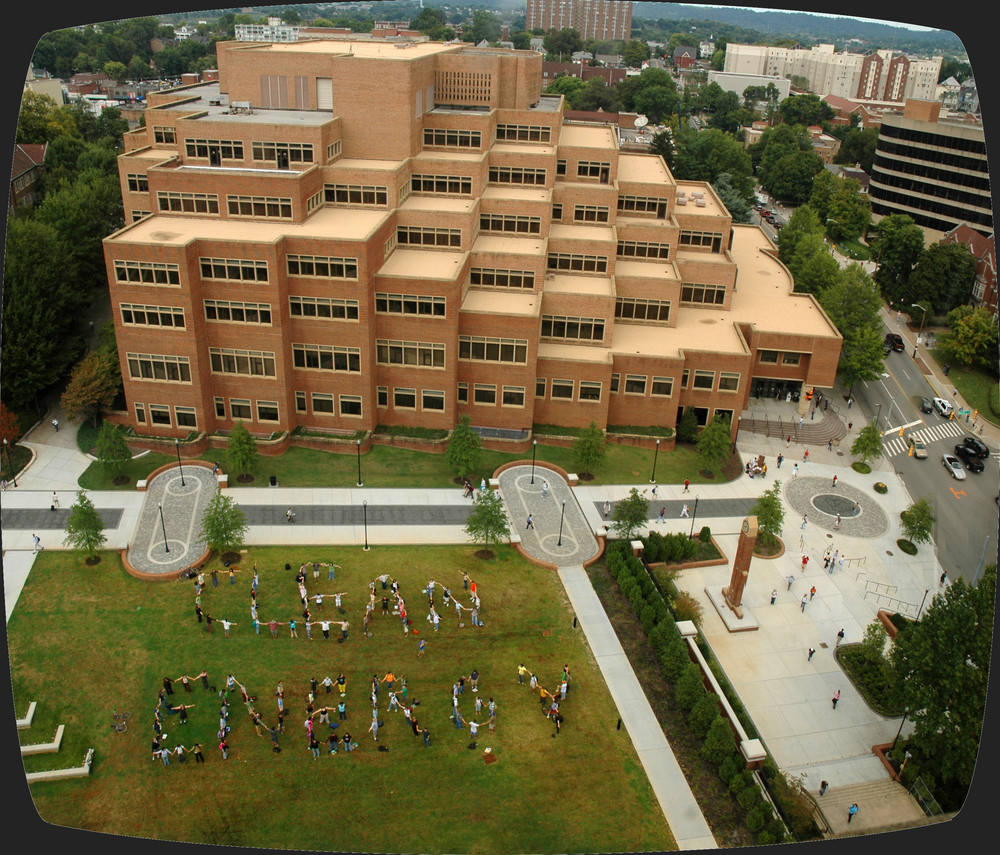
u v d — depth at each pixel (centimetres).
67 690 5053
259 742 4797
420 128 9000
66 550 6253
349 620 5719
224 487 7144
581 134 10669
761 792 4697
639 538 6856
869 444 8138
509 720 5059
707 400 8569
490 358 7988
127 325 7294
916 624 5331
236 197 7656
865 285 9781
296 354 7706
